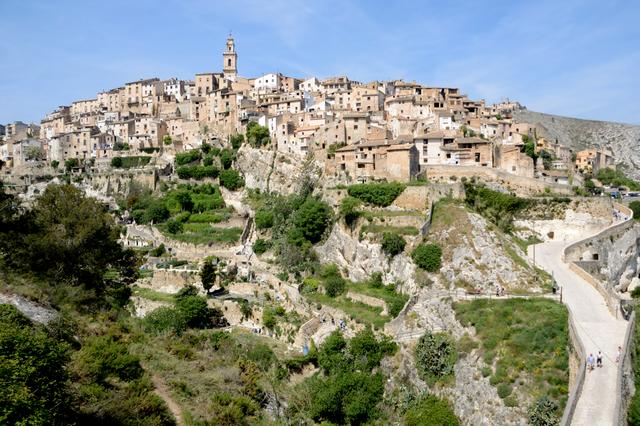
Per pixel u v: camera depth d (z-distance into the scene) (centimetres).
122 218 18762
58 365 4188
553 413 6556
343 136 17562
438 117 18300
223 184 19188
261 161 18700
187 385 6612
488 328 8625
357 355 9500
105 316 7494
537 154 17638
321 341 10294
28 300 6197
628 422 5866
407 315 10044
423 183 13600
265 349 9750
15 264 7006
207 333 10312
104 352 5938
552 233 13100
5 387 3619
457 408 7869
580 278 10188
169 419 5703
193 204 18550
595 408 5772
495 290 10119
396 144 15238
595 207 13088
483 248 11088
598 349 7019
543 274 10412
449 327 9294
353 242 13038
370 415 8444
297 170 17450
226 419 6162
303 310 11675
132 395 5612
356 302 11469
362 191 13738
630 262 12181
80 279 7688
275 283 13075
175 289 13400
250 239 16212
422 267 11338
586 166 19262
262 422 6744
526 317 8519
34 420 3600
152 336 8188
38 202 8125
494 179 14362
